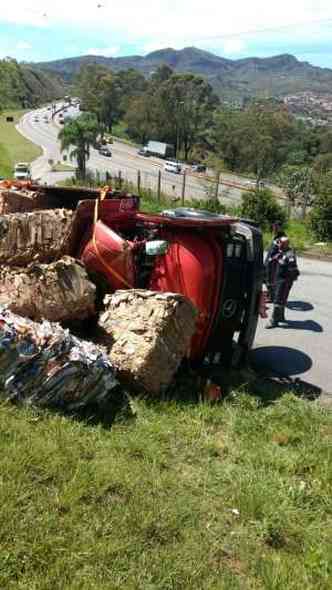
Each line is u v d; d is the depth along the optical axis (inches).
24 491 153.7
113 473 171.0
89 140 2536.9
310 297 502.3
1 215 248.5
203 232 274.4
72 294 230.1
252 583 144.9
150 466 184.9
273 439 223.3
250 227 283.9
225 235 274.1
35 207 305.4
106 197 299.0
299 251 748.0
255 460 203.9
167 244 265.3
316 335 398.0
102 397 211.2
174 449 202.8
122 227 282.4
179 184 2463.1
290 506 178.4
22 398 197.2
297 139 4896.7
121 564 139.3
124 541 146.0
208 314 269.1
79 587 129.3
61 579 130.6
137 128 5605.3
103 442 191.5
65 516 149.7
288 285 402.3
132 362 226.2
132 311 238.2
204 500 175.0
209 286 266.7
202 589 138.2
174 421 220.4
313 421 243.9
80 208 262.7
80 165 2551.7
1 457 164.4
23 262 243.6
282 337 389.4
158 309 232.8
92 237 262.2
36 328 203.0
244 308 283.7
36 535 139.6
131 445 193.0
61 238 255.6
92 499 159.3
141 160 3880.4
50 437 182.1
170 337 235.3
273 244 414.3
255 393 273.3
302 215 1057.5
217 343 279.9
